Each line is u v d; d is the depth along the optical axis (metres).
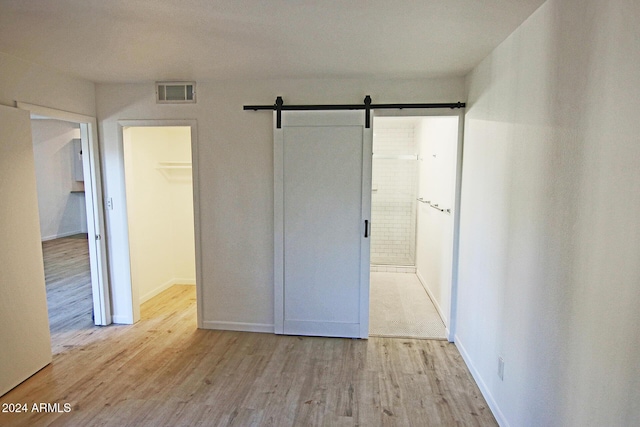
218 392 2.53
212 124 3.36
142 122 3.42
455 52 2.49
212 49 2.47
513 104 2.10
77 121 3.24
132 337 3.38
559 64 1.62
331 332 3.41
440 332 3.53
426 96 3.16
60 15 1.94
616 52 1.24
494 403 2.30
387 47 2.41
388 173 6.04
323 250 3.34
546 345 1.70
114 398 2.45
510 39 2.16
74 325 3.64
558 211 1.61
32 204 2.71
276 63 2.77
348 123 3.20
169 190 4.79
